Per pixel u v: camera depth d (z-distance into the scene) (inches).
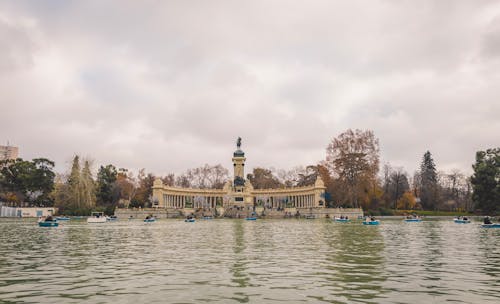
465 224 3245.6
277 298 645.9
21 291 697.6
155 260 1063.6
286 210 4965.6
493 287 729.0
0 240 1686.8
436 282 770.8
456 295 668.7
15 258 1114.7
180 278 807.1
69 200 4744.1
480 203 4931.1
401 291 694.5
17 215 4955.7
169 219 4466.0
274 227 2691.9
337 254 1189.1
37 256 1156.5
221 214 5007.4
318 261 1041.5
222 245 1453.0
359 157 4495.6
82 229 2479.1
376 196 5103.3
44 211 5073.8
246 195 5861.2
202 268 927.7
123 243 1541.6
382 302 622.5
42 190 5713.6
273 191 5905.5
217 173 7175.2
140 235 1955.0
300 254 1187.9
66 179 4803.2
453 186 6579.7
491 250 1312.7
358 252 1239.5
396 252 1246.3
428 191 5969.5
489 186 4815.5
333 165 4687.5
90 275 844.0
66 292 689.0
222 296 658.2
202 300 633.0
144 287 725.9
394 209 5428.2
